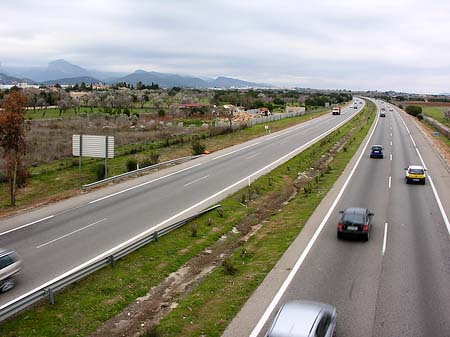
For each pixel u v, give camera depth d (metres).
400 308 15.92
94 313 17.00
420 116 117.81
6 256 18.30
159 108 139.88
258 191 36.88
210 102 163.88
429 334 14.12
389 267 20.02
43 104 140.25
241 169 46.34
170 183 39.09
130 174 40.94
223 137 73.06
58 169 48.12
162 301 18.52
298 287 17.84
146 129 83.94
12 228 26.11
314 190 37.41
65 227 26.34
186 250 23.89
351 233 23.77
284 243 23.81
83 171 47.62
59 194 35.34
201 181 40.09
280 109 158.38
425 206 31.70
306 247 22.89
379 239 24.19
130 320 16.89
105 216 28.72
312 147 63.44
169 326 15.41
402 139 73.81
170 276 20.98
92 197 33.78
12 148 34.00
